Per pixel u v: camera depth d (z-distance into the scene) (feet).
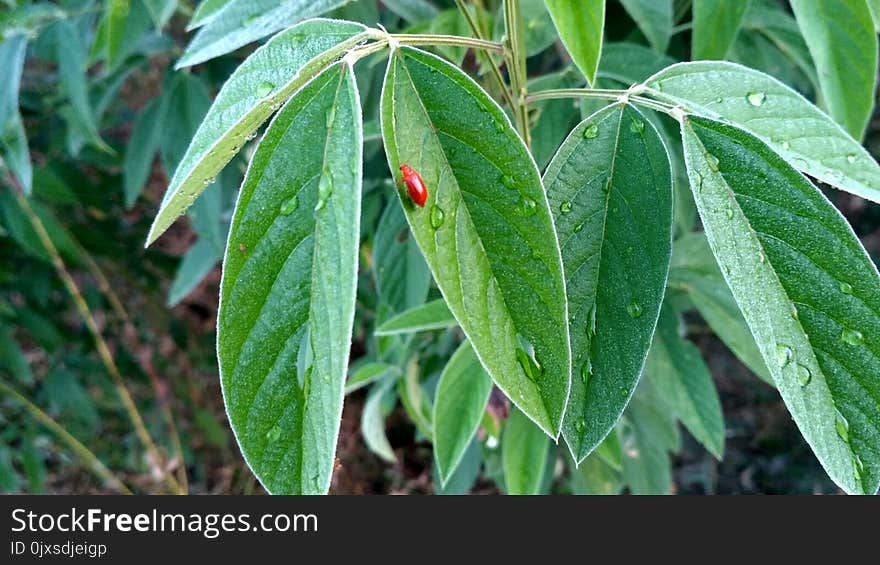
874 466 0.65
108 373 2.35
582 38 0.73
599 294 0.71
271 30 0.77
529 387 0.65
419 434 1.85
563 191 0.72
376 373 1.45
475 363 1.07
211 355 2.71
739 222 0.67
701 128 0.69
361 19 1.15
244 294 0.61
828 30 0.87
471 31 1.04
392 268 1.32
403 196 0.64
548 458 1.64
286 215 0.61
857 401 0.66
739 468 2.73
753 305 0.66
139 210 2.38
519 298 0.65
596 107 1.03
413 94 0.66
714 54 0.96
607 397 0.70
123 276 2.33
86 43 1.53
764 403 2.89
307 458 0.60
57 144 1.89
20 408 2.29
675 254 1.25
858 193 0.70
